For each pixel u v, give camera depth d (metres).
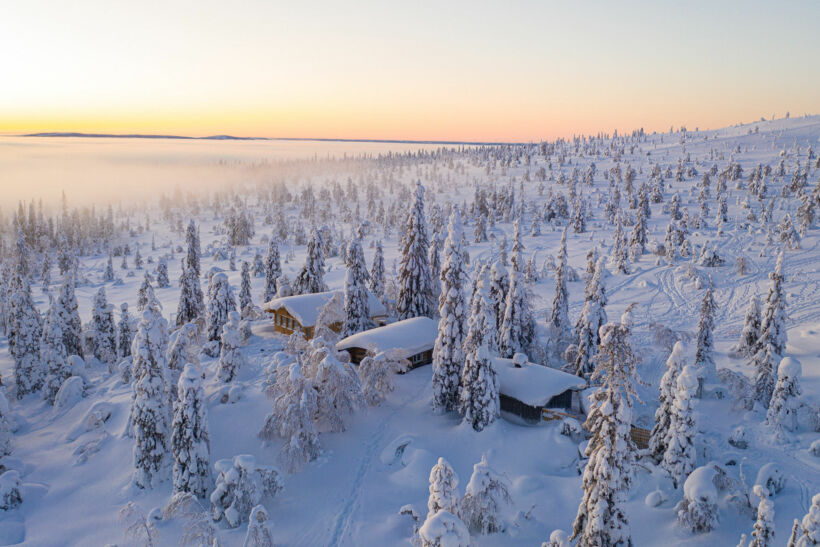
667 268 94.75
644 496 26.89
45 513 29.06
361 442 33.34
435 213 152.50
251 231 199.88
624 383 18.69
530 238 142.12
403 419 36.34
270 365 42.28
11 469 32.81
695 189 187.38
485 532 24.16
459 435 33.38
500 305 45.44
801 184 161.62
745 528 24.00
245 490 26.00
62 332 51.72
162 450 30.41
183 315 61.53
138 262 155.00
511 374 36.69
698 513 23.66
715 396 40.16
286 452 29.81
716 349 53.12
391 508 27.12
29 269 147.62
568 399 36.31
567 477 29.09
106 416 39.19
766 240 104.94
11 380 54.56
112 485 31.11
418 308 51.09
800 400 36.62
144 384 29.97
